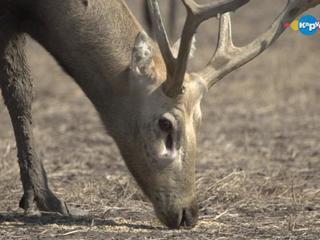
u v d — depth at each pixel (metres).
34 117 25.16
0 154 18.28
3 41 14.30
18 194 15.82
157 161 13.26
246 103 27.38
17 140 14.52
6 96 14.52
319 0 13.75
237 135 22.31
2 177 16.70
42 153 19.77
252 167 18.28
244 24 45.31
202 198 15.54
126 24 13.88
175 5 35.53
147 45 13.35
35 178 14.46
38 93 29.19
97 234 12.95
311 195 15.84
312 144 21.30
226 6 12.56
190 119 13.24
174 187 13.22
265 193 15.94
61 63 14.14
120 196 15.62
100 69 13.73
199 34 42.56
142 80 13.41
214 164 18.62
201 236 12.92
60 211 14.37
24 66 14.52
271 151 20.28
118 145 13.70
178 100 13.20
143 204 15.12
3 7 13.98
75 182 16.66
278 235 13.12
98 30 13.75
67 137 22.06
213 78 13.44
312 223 13.95
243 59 13.49
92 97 13.88
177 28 40.12
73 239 12.65
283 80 30.77
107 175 17.30
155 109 13.28
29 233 13.06
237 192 15.74
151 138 13.29
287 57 35.72
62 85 30.70
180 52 12.80
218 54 13.55
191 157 13.23
